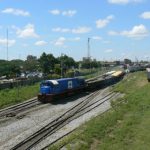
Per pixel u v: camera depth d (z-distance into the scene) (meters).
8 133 35.34
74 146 28.34
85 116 44.28
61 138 32.34
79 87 70.50
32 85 79.62
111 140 29.34
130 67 147.12
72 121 40.97
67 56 145.12
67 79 65.81
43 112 48.16
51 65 131.25
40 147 29.52
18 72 132.62
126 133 31.05
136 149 25.91
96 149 27.58
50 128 37.38
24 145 30.47
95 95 68.12
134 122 35.06
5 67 131.88
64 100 61.72
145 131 31.02
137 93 61.62
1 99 57.03
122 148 26.52
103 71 151.38
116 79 98.19
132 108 44.34
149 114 38.66
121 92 70.19
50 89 58.84
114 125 35.16
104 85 86.62
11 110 50.09
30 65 157.25
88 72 133.88
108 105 53.31
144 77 102.88
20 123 40.31
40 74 125.62
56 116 44.62
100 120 37.78
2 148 29.78
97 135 31.05
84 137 30.36
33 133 34.91
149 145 26.78
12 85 73.69
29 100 59.66
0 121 41.56
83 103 57.25
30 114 46.47
